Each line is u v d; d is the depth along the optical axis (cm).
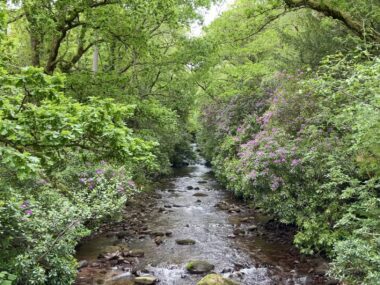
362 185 564
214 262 732
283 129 894
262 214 1080
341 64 646
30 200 513
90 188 755
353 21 759
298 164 743
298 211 771
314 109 870
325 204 718
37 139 333
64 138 320
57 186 638
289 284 616
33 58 966
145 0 783
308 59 1048
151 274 671
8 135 304
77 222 527
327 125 802
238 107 1531
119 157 376
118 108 370
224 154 1556
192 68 1277
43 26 814
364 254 409
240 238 886
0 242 443
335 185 606
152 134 1281
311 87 624
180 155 2428
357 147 506
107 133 340
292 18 1369
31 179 561
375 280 378
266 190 873
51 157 363
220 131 1614
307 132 784
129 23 906
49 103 353
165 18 1004
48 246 472
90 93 957
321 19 1098
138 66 1313
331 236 654
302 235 721
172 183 1736
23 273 428
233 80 1683
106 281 630
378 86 470
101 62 1362
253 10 912
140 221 1027
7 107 318
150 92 1387
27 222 464
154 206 1227
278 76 1154
